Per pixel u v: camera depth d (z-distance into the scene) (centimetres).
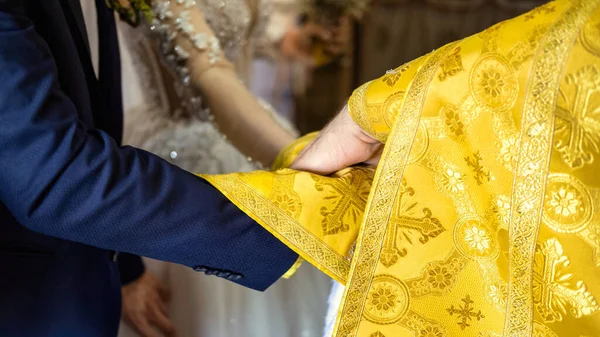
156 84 148
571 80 76
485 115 80
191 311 135
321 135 96
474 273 82
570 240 77
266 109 157
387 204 83
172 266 140
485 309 82
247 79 165
